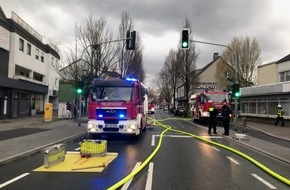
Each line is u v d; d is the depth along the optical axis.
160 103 144.75
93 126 18.81
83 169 10.62
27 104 44.25
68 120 36.31
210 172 10.52
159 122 39.56
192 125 34.75
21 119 36.62
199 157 13.50
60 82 65.94
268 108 38.94
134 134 19.14
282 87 34.66
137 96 19.52
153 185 8.73
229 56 59.88
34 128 25.25
